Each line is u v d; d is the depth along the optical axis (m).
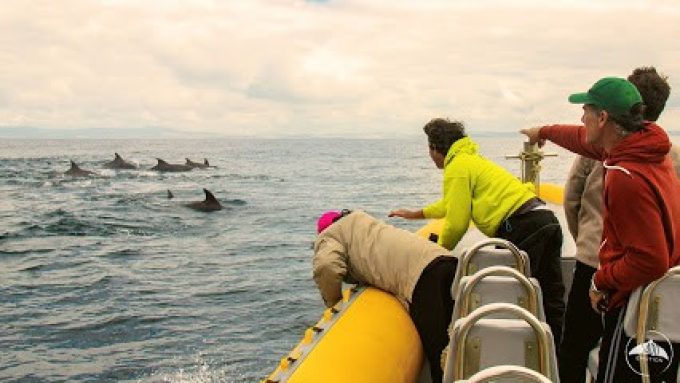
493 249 4.88
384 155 141.62
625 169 3.45
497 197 5.56
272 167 86.38
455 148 5.69
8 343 12.34
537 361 3.37
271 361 11.17
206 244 24.88
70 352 11.77
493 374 2.64
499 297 4.13
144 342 12.30
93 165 77.69
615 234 3.56
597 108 3.55
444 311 5.00
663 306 3.47
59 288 17.17
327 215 5.82
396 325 4.72
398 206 38.94
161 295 16.19
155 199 40.28
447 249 5.75
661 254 3.39
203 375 10.51
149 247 24.16
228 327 13.25
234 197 43.75
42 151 162.00
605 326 3.71
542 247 5.49
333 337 4.10
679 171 4.43
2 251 23.23
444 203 5.78
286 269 19.67
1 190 45.31
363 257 5.33
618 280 3.50
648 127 3.50
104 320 13.85
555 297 5.57
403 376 4.35
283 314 14.22
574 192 4.78
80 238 26.30
